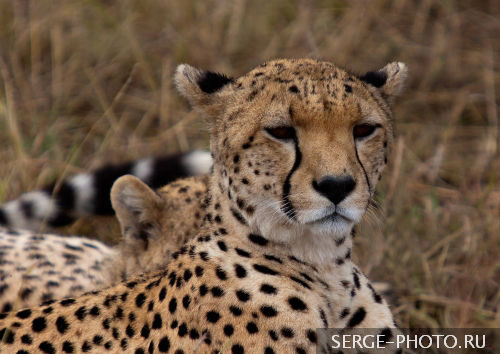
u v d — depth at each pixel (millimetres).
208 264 6742
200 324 6598
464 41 15312
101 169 11344
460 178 12805
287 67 7137
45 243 10539
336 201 6531
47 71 14516
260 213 6828
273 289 6707
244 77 7316
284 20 15320
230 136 6977
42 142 13109
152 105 14039
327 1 15609
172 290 6863
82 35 14766
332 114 6645
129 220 9859
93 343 6969
